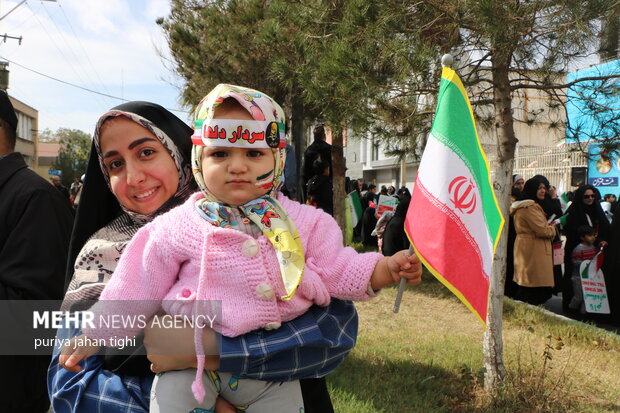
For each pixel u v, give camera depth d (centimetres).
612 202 1281
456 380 461
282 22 477
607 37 375
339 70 402
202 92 1234
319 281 159
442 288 798
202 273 147
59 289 247
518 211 782
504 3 345
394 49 386
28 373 248
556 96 485
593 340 582
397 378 451
